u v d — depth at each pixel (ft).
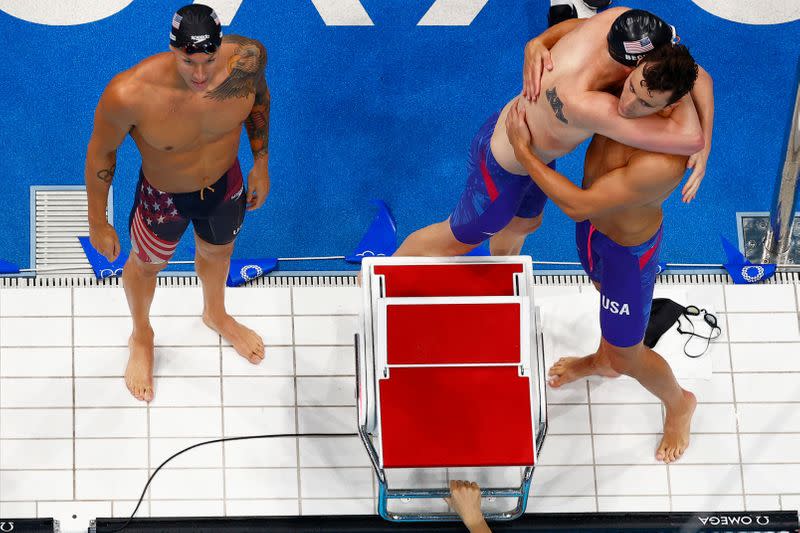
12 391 33.32
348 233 37.37
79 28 38.96
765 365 35.01
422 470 32.94
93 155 24.47
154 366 33.86
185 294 34.96
